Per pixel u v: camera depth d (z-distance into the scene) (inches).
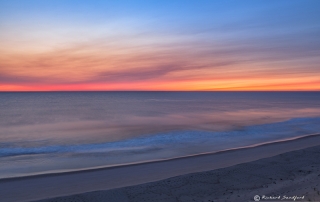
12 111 1900.8
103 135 812.0
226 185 326.3
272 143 628.7
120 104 2854.3
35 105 2662.4
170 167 426.6
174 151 564.1
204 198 283.3
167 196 292.5
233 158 486.0
